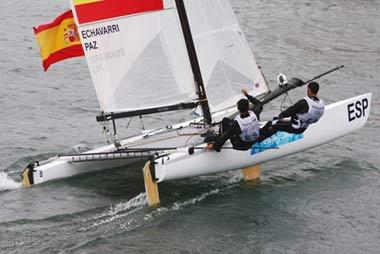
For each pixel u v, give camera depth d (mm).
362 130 53875
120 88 44562
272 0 98000
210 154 42469
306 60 74188
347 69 70438
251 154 43844
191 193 42906
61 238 37250
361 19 88125
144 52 44531
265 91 48219
